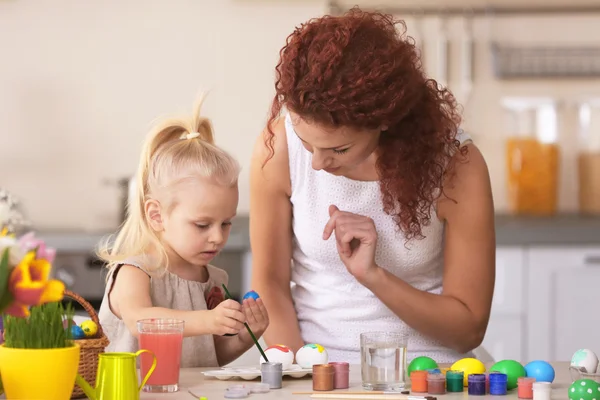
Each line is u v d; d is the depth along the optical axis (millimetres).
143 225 2221
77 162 4422
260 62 4480
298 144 2285
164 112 4449
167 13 4441
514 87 4539
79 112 4422
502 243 3818
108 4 4422
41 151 4410
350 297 2285
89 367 1656
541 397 1599
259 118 4488
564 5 4516
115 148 4441
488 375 1722
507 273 3826
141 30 4441
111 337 2154
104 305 2162
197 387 1718
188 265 2291
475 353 2518
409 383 1801
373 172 2232
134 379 1544
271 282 2355
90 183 4430
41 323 1492
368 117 1837
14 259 1375
